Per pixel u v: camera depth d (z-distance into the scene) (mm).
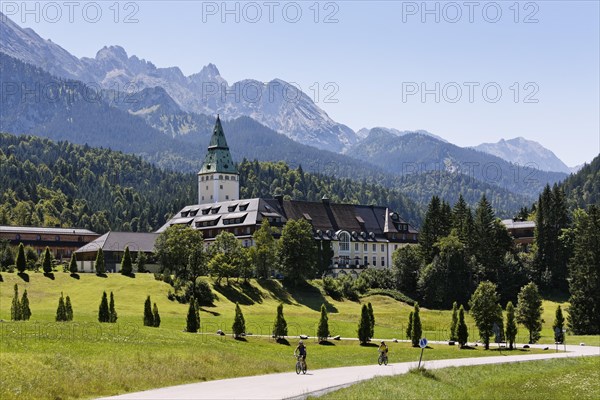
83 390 60281
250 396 57875
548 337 149125
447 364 90125
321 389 61844
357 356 102812
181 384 67000
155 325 121812
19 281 168125
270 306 186125
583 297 166250
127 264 188375
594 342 136250
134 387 63625
